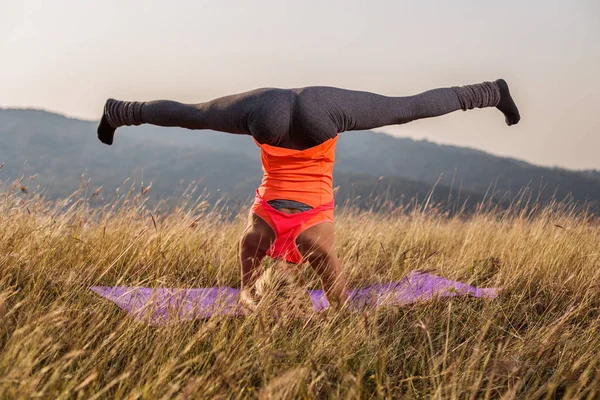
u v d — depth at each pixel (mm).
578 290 4754
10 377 2555
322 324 3727
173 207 5855
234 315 3748
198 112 3965
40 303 3562
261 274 4332
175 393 2857
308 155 3848
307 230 3924
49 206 5207
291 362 3229
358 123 3916
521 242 6152
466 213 7930
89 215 5461
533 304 4527
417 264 5449
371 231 6531
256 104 3797
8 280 3984
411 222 7629
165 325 3416
